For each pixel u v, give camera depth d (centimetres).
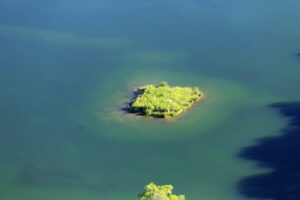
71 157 11169
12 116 12962
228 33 17975
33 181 10331
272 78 14688
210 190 9850
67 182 10269
